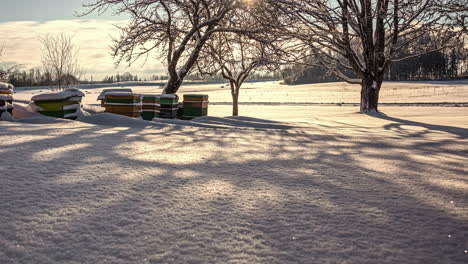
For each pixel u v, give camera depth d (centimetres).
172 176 303
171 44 1448
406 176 343
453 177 345
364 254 159
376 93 2173
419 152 541
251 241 170
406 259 155
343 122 1568
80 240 164
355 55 2116
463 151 576
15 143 428
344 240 175
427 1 1825
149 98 1076
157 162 363
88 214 199
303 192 266
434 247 168
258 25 1371
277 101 5931
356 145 609
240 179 303
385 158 463
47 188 245
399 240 176
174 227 185
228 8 1309
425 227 196
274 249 162
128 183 271
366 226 196
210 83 16275
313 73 12769
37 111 823
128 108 963
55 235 169
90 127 682
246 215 208
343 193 267
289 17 1306
